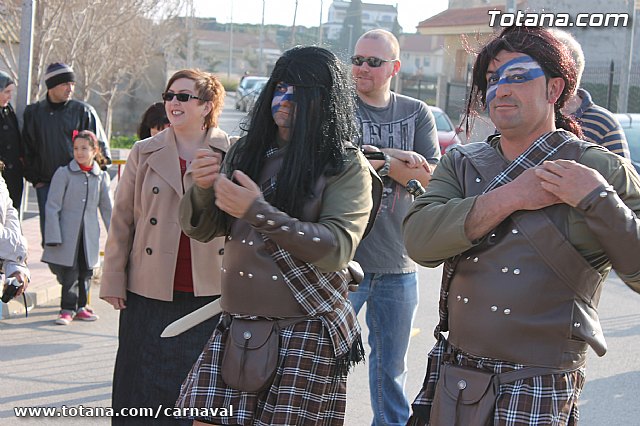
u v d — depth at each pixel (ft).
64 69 30.40
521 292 10.44
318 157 12.39
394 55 18.45
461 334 10.92
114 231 17.33
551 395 10.48
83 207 28.91
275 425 12.18
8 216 15.42
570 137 10.87
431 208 11.08
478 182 11.10
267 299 12.38
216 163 12.24
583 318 10.55
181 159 17.24
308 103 12.33
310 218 12.36
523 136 10.95
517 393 10.50
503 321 10.52
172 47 113.60
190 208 12.91
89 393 21.95
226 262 12.83
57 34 57.47
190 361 16.98
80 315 29.35
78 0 59.21
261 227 11.73
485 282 10.65
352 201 12.38
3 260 15.17
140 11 76.38
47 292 31.65
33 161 30.68
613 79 95.35
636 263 10.16
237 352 12.44
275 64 12.67
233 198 11.71
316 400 12.39
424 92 135.95
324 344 12.44
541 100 10.80
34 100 48.91
